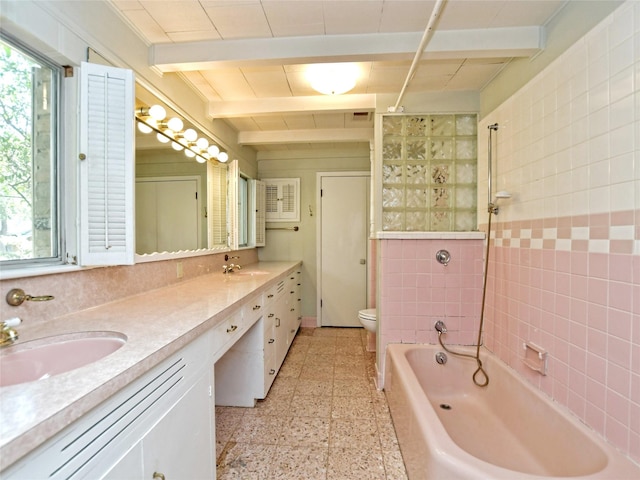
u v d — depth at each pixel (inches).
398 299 94.8
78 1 52.8
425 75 88.0
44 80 50.5
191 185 95.1
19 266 45.8
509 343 78.0
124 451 32.3
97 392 27.7
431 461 47.4
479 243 92.7
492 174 88.6
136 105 69.2
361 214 162.9
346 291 163.8
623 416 46.2
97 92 52.6
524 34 66.6
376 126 101.1
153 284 73.7
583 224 54.3
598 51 51.3
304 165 165.5
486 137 92.7
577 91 55.9
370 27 67.7
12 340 38.4
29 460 22.9
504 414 74.9
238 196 128.7
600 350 50.5
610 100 48.9
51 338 41.3
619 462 44.4
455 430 72.6
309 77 89.8
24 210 47.5
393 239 94.4
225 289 75.8
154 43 72.2
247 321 73.4
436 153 101.0
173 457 41.4
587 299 53.2
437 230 100.9
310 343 138.3
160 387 38.4
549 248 63.2
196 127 97.9
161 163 79.9
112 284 60.9
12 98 45.7
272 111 103.9
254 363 85.9
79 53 53.0
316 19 64.7
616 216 47.7
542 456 60.4
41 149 50.0
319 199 164.4
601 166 50.5
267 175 167.2
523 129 73.4
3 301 41.8
